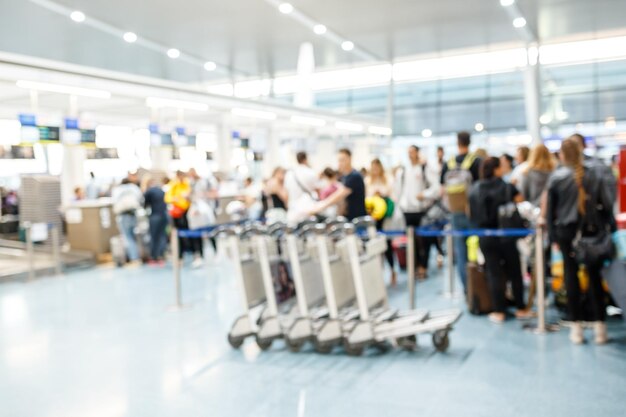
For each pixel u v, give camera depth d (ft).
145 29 32.27
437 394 12.01
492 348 14.98
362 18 31.53
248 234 16.22
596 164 14.61
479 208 17.87
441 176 24.00
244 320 15.94
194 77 48.11
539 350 14.64
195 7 28.43
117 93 28.94
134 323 19.33
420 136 52.80
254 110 38.75
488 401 11.54
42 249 34.63
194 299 22.85
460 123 51.44
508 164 21.25
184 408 11.93
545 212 16.06
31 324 19.83
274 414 11.39
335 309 15.05
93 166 44.65
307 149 52.37
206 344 16.55
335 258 15.49
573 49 40.86
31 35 33.09
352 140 60.34
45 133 34.94
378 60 44.06
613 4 30.27
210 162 51.19
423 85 53.01
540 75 39.99
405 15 31.27
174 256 21.45
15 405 12.46
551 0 29.35
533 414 10.84
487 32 35.83
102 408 12.12
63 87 26.35
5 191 43.65
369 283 15.43
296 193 19.38
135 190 32.91
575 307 14.92
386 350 15.23
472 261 21.52
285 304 16.49
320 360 14.69
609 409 10.94
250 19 30.86
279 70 45.24
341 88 56.80
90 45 35.70
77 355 15.96
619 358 13.76
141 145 47.19
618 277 14.17
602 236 14.24
